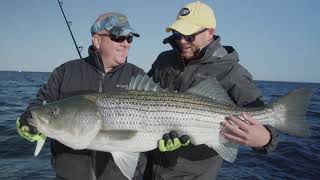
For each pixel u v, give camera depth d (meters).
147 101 1.00
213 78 1.05
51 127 0.96
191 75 1.10
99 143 0.98
